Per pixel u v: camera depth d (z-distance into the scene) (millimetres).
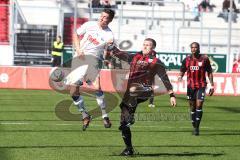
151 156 30141
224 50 97625
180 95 75188
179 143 35219
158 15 100062
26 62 92562
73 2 99562
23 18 96312
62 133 38375
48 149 31734
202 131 41625
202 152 32000
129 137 29719
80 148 32375
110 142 34844
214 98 73188
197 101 39250
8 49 89812
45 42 95625
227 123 47281
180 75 40781
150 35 95812
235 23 100812
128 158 29297
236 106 62844
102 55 33250
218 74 78375
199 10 103750
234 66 83188
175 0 104312
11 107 54594
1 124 42156
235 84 78438
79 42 33031
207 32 98750
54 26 96938
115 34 96500
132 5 101375
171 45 96000
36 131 39000
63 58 87188
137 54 29266
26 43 95000
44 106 56000
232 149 33438
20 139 35156
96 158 29156
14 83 77625
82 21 97062
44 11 97125
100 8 93062
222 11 103625
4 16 95062
